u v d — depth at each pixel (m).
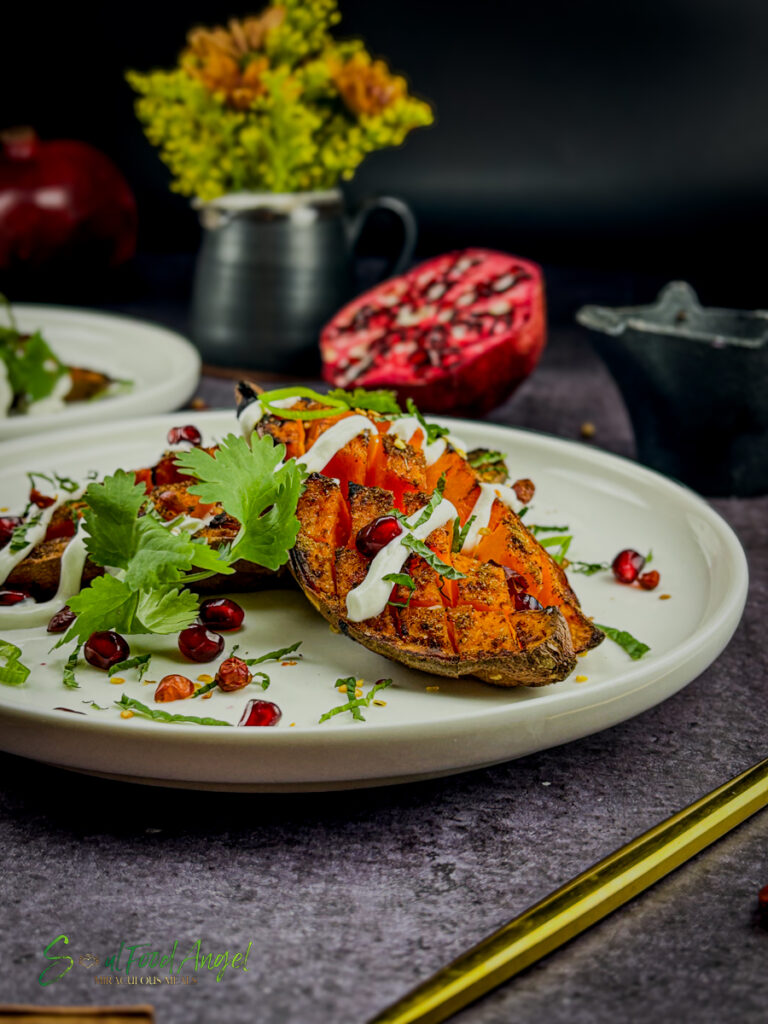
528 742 0.41
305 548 0.46
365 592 0.44
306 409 0.51
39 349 0.67
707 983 0.37
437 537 0.46
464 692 0.44
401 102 0.73
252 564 0.48
